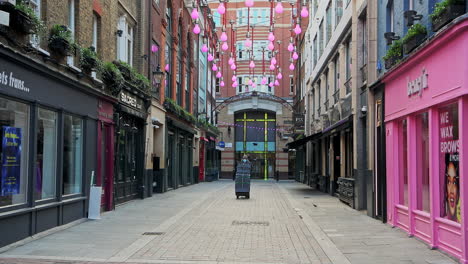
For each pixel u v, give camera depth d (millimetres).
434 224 8938
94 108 13328
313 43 32250
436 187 8922
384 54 13086
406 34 10359
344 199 18594
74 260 7684
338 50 20891
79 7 12211
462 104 7527
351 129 18312
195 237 10250
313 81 31625
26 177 9555
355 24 16344
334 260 7965
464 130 7512
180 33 29781
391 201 12078
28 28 8812
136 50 19031
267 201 19906
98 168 13734
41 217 10125
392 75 11492
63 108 11047
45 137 10469
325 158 26297
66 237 9844
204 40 39000
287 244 9555
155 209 15633
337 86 22641
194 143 35906
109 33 14906
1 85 8250
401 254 8453
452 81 7875
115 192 16094
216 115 49562
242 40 50562
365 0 14875
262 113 51844
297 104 44750
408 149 10523
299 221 13164
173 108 25000
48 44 10273
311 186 32719
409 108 10375
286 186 34250
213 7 50125
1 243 8469
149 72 20266
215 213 14945
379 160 13375
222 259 8023
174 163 27125
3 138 8641
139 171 19469
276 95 50375
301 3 37719
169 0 25750
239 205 17891
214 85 49406
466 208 7449
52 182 10891
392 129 11883
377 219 13492
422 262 7762
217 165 49906
